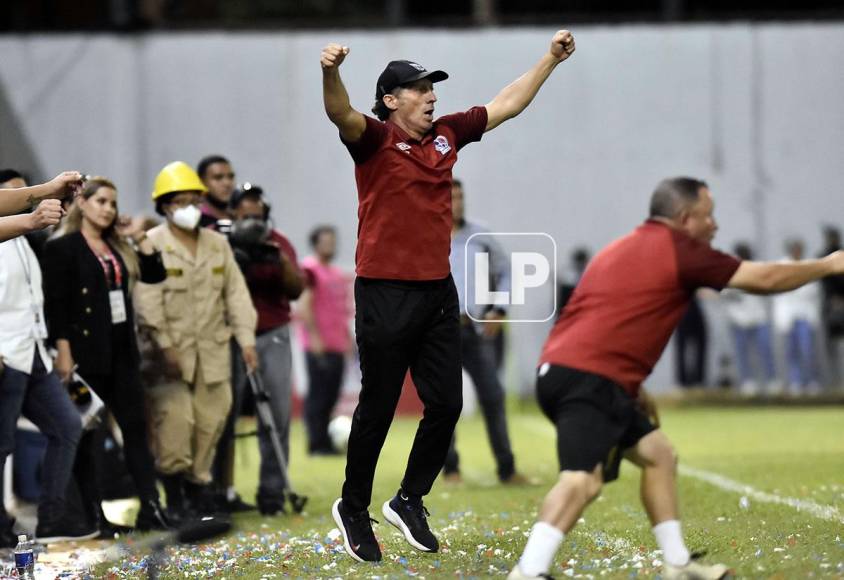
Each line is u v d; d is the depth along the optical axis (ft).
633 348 66.33
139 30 246.06
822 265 65.16
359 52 245.86
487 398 127.85
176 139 246.47
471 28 246.88
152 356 107.76
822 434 177.99
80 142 244.83
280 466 112.37
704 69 250.16
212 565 81.30
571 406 66.39
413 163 75.36
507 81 246.68
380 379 76.89
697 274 65.82
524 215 247.50
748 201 250.57
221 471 116.47
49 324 101.50
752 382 243.40
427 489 80.94
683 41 249.75
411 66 76.18
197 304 109.09
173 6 284.41
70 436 97.60
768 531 85.92
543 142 248.11
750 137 250.78
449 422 79.05
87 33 245.45
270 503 111.96
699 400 242.58
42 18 272.10
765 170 250.98
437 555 80.64
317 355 170.40
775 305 243.19
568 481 65.67
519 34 246.68
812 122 250.78
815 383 242.58
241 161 247.29
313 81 247.09
